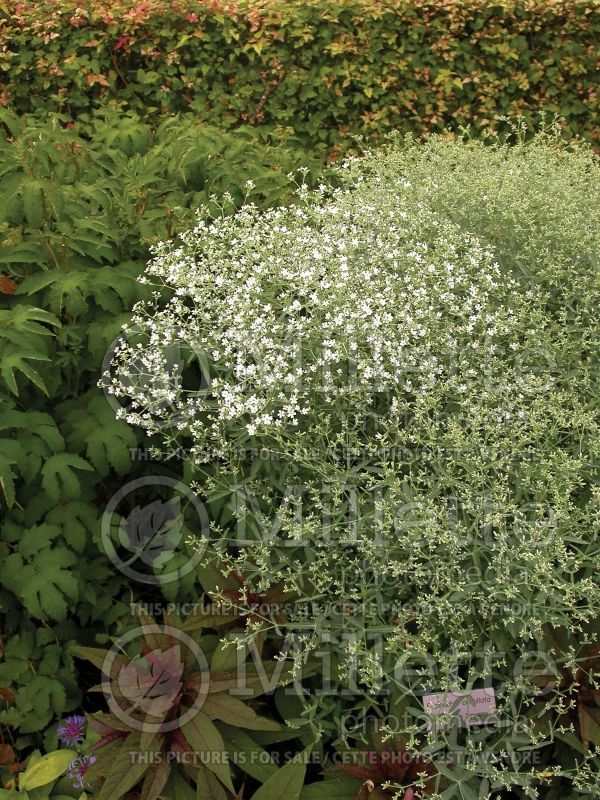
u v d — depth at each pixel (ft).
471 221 13.75
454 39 23.45
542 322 11.44
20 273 11.46
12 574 9.86
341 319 10.14
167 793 8.59
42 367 10.49
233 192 13.47
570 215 13.82
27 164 12.44
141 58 23.68
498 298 12.16
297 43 23.00
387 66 23.61
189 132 15.15
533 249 12.95
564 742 9.06
